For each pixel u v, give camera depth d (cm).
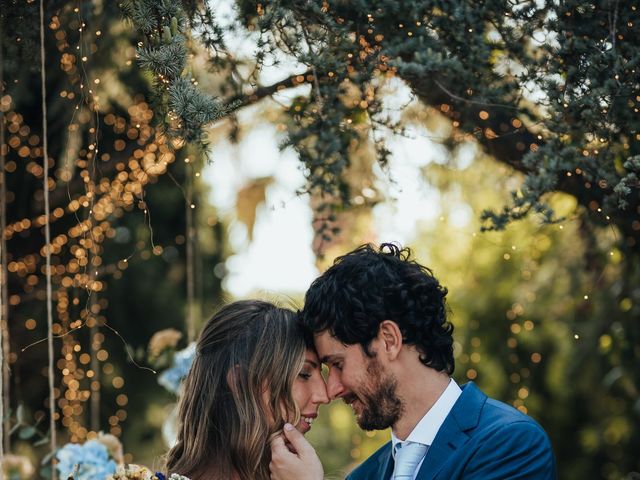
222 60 310
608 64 282
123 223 626
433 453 260
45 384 548
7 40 323
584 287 534
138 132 434
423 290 267
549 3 296
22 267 478
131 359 333
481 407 266
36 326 531
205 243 679
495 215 304
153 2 267
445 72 299
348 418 880
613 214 337
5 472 332
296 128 328
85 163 368
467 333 667
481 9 299
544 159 297
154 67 265
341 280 268
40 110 463
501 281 658
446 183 409
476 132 328
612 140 298
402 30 307
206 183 639
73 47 376
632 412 641
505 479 252
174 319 660
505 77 312
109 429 647
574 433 702
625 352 493
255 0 293
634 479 547
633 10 289
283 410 278
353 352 266
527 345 673
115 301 645
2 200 328
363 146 367
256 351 278
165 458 290
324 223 352
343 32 294
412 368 266
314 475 269
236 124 344
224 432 276
